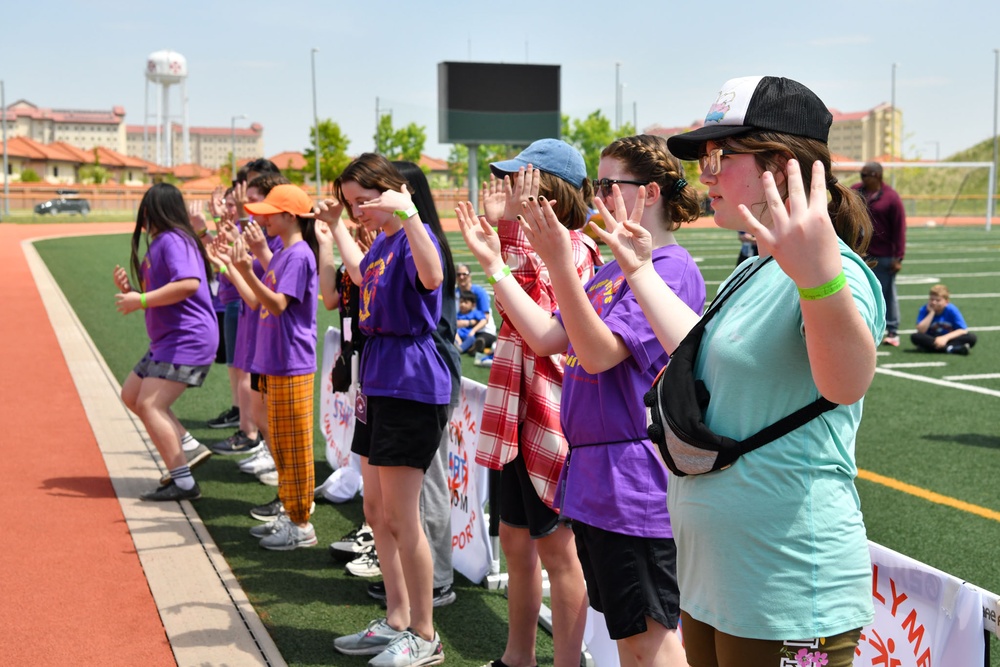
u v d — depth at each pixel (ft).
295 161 287.89
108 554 15.93
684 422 6.34
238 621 13.29
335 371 13.88
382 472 11.99
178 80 478.59
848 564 6.28
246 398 22.91
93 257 86.22
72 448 22.82
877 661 8.21
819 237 5.44
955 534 16.62
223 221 19.35
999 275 70.33
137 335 41.73
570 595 10.87
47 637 12.79
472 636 13.08
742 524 6.22
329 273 15.55
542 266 10.78
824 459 6.25
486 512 17.84
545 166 10.71
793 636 6.15
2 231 132.67
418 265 11.34
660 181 8.94
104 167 407.64
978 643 7.16
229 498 19.45
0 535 16.80
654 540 8.59
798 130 6.35
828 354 5.63
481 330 35.70
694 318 7.93
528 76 134.41
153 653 12.37
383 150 182.50
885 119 440.86
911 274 71.41
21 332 41.39
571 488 9.02
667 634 8.65
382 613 13.73
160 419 18.69
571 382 9.07
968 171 288.92
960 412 26.48
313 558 16.05
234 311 24.68
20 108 640.17
